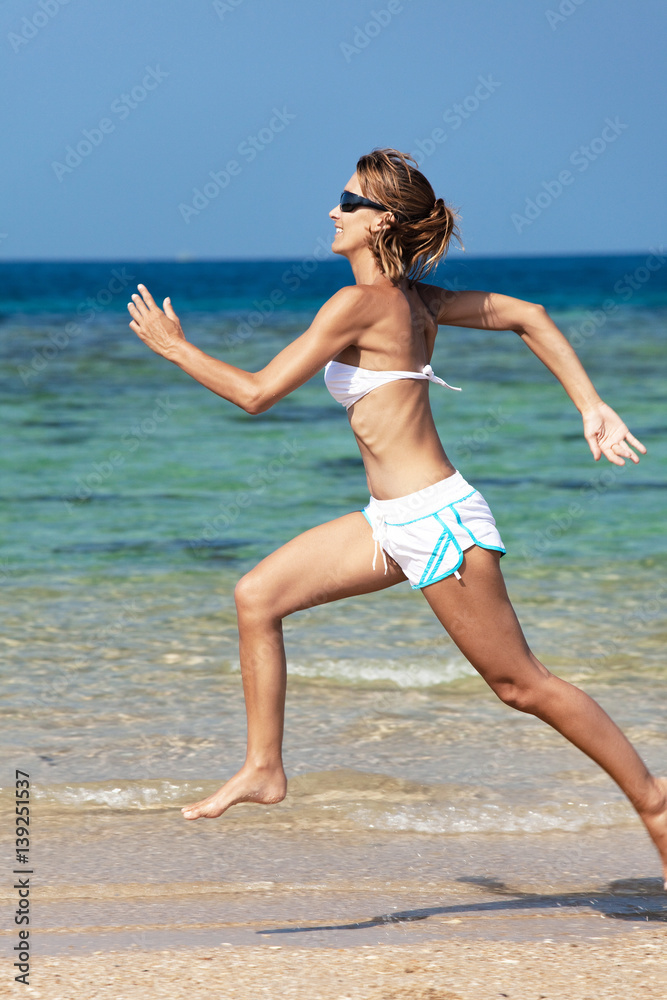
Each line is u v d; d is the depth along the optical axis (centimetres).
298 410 4109
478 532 694
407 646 1442
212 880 818
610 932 717
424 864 856
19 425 3603
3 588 1727
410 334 711
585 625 1537
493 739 1134
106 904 770
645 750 1082
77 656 1388
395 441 705
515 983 618
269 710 723
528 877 834
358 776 1030
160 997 598
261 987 612
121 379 4912
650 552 2000
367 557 721
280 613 722
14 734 1121
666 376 5091
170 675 1320
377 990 609
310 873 835
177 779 1017
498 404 4253
